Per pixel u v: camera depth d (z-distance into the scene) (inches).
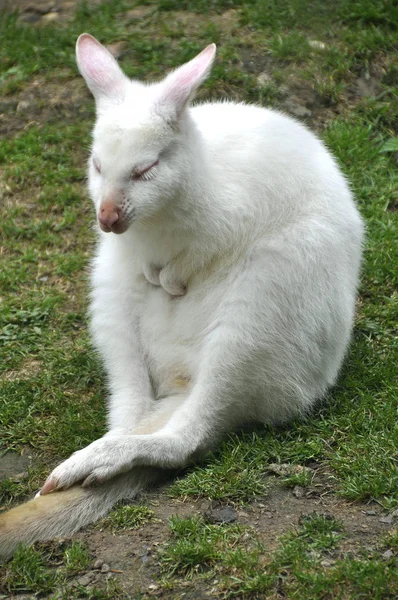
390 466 305.7
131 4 610.5
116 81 332.2
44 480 327.6
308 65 543.5
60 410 365.1
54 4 629.9
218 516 293.4
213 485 305.7
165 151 316.5
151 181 314.2
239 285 333.7
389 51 550.9
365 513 290.7
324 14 570.9
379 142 511.8
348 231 352.5
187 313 344.2
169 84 319.0
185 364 349.1
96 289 364.2
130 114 316.5
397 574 258.2
